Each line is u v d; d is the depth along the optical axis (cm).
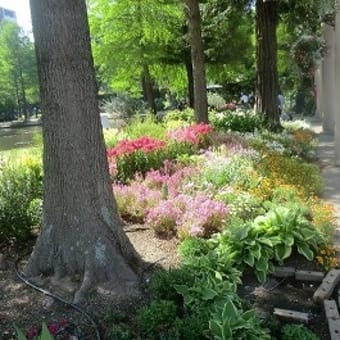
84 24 405
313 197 634
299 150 1012
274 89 1307
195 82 1171
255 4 1290
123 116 2064
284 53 2095
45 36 395
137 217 582
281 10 1289
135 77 2195
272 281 418
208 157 771
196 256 429
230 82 2908
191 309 343
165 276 378
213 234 491
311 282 416
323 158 1012
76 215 417
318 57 1234
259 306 377
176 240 502
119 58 1873
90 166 416
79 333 339
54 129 410
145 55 1853
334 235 512
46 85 405
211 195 581
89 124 413
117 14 1758
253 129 1190
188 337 314
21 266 460
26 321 360
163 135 1037
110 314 353
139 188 624
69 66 399
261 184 623
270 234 454
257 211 536
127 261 432
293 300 386
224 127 1209
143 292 393
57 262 424
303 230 460
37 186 637
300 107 2439
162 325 329
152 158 770
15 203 533
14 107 5134
